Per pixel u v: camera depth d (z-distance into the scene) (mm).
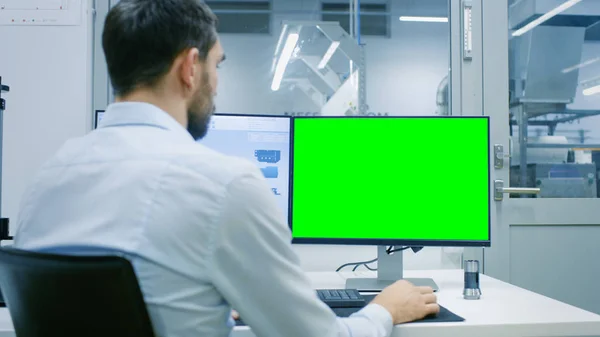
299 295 713
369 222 1422
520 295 1328
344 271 1821
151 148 687
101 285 584
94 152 702
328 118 1446
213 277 653
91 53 1965
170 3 726
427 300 1062
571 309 1138
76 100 1920
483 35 2180
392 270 1491
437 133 1408
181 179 652
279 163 1512
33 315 640
